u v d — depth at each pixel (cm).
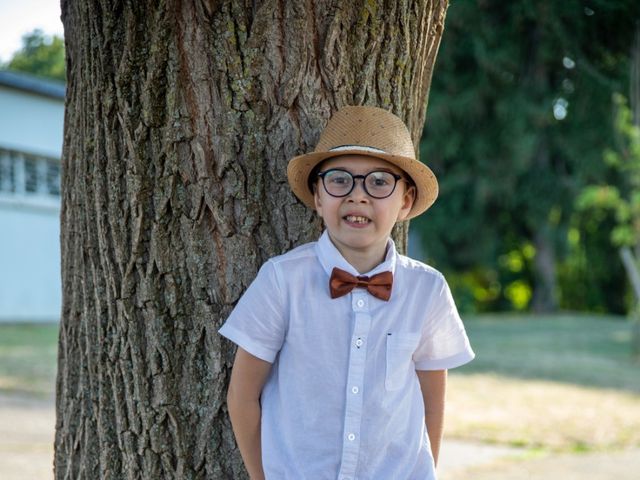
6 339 1169
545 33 816
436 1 272
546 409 738
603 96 1082
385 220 222
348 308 225
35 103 1402
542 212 1845
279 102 246
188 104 245
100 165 254
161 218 249
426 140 1775
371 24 252
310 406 222
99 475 262
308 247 234
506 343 1259
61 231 279
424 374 246
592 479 509
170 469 252
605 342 1279
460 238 1930
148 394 252
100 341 259
